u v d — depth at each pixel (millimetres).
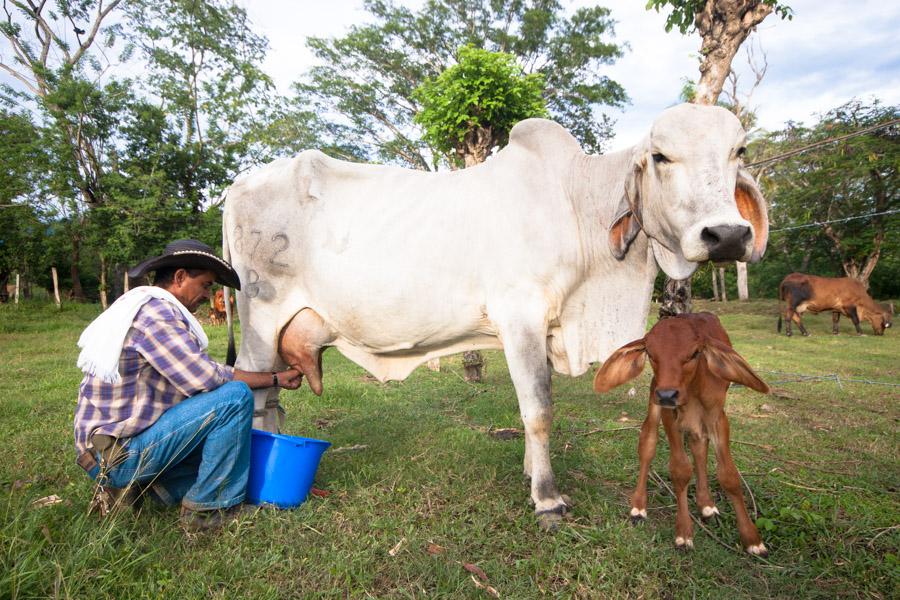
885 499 2961
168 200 15039
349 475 3170
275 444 2676
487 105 7176
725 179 2434
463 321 3123
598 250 3047
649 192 2732
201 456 2650
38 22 17453
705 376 2445
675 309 4480
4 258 17234
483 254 2988
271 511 2648
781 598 2125
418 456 3525
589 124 22766
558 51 21547
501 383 6020
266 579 2137
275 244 3352
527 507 2828
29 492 2748
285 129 19641
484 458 3484
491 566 2281
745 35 4449
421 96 8289
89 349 2318
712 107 2555
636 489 2738
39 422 4199
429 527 2617
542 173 3055
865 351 9086
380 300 3160
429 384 5957
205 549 2307
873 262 18219
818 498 2928
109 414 2363
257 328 3438
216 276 2768
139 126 16141
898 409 5020
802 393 5672
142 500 2600
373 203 3262
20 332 11359
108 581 1935
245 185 3445
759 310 18141
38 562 1908
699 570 2277
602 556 2346
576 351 3209
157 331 2352
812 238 19625
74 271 20859
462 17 21828
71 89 14867
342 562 2238
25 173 15453
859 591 2180
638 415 4727
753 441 3996
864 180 17484
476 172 3178
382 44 22219
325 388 5527
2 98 16906
